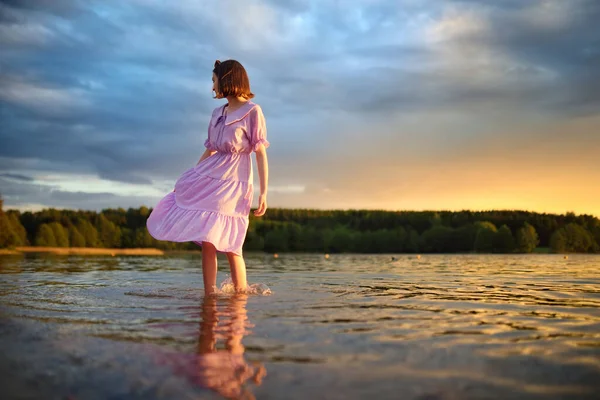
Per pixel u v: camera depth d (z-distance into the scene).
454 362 1.47
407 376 1.33
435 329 1.99
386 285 4.18
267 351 1.58
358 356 1.53
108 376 1.30
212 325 2.03
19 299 2.92
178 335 1.82
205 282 3.48
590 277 5.52
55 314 2.31
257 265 9.59
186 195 3.67
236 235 3.60
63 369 1.36
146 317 2.23
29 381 1.25
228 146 3.70
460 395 1.19
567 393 1.21
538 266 9.09
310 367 1.41
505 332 1.94
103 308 2.52
